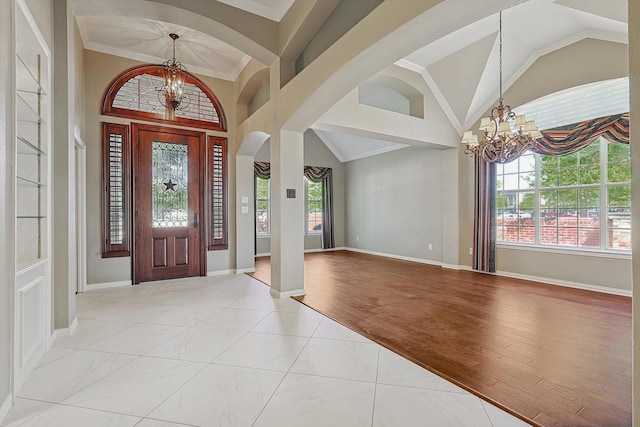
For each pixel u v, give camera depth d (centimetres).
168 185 502
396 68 535
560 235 499
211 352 251
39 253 249
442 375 217
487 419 172
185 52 479
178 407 181
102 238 453
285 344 267
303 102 342
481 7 195
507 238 565
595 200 463
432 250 678
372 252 842
